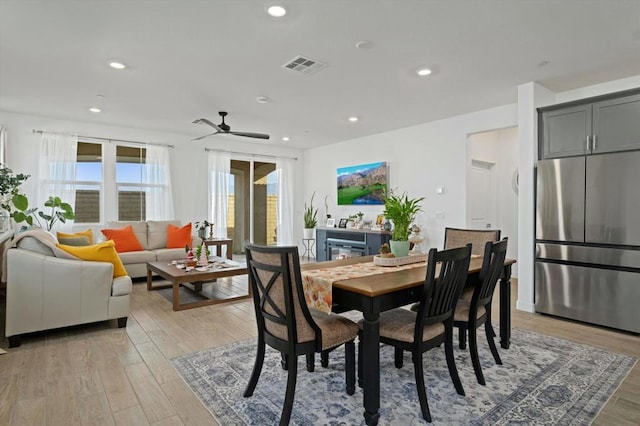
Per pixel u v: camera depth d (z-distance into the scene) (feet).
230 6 7.62
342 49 9.71
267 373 7.93
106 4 7.54
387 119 17.31
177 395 6.98
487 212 19.93
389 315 7.41
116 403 6.68
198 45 9.46
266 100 14.26
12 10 7.75
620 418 6.23
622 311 10.44
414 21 8.27
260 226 25.36
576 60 10.46
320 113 16.24
